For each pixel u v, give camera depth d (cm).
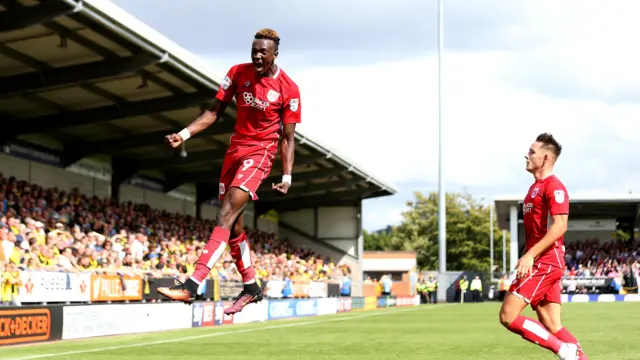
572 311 2948
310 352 1263
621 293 4791
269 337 1664
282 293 3103
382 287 5119
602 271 4947
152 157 3319
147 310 2064
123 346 1425
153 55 1941
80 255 2158
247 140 602
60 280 1753
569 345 775
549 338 778
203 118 608
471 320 2406
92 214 2694
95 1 1630
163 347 1395
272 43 590
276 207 4938
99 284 1914
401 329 1928
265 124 603
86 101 2450
